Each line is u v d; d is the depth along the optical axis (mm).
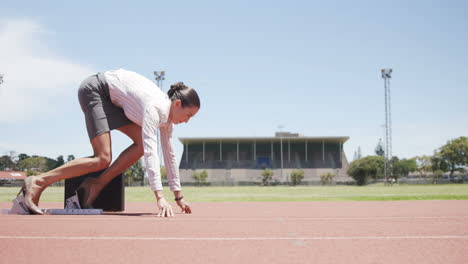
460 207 6516
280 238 2643
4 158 81812
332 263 1896
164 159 5000
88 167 4750
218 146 83750
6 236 2695
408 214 4824
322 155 82938
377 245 2379
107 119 4824
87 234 2811
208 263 1893
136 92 4625
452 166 73375
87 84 4812
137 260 1955
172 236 2729
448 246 2350
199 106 4656
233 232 2945
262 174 65188
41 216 4332
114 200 5305
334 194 15898
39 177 4734
